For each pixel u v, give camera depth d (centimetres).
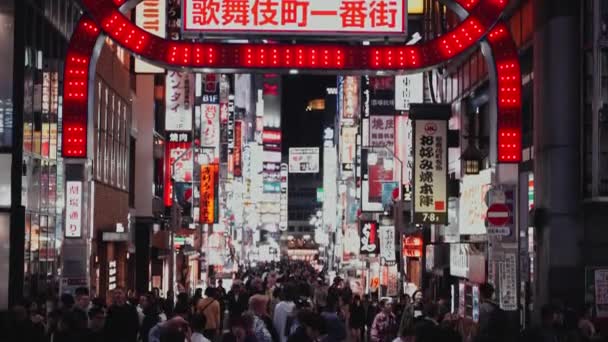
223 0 2397
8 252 3222
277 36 2416
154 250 6619
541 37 3266
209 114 7831
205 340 1822
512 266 2489
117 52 5250
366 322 3862
